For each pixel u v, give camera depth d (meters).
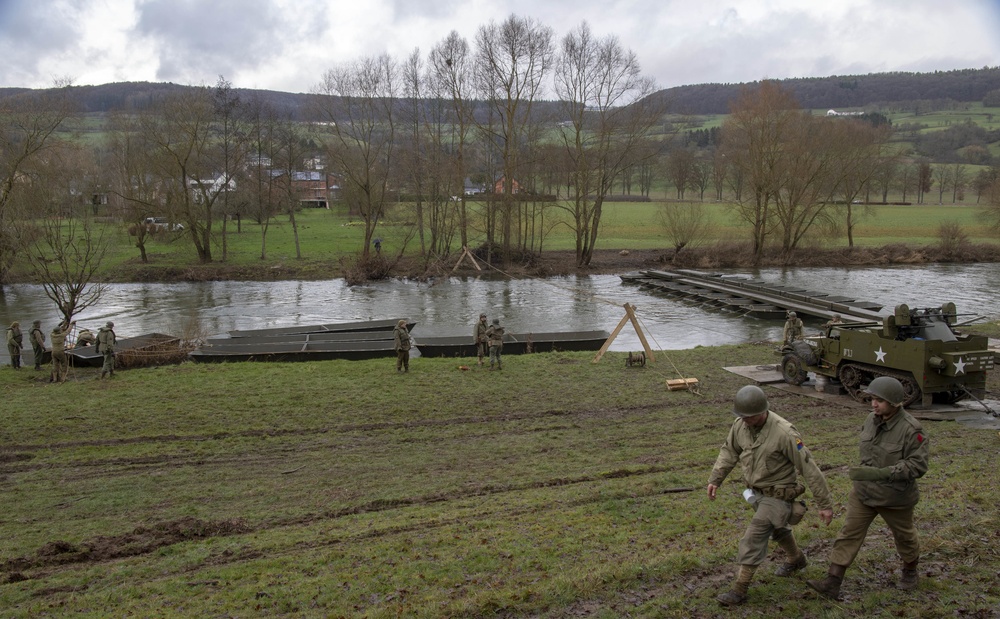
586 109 54.38
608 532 8.36
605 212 92.44
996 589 5.97
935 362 14.85
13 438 14.56
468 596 6.63
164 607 7.01
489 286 48.19
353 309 38.94
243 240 64.88
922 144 153.00
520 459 12.73
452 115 55.91
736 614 5.83
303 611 6.68
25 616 7.03
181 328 32.41
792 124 56.22
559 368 20.81
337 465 12.66
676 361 21.88
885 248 60.75
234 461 13.03
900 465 5.61
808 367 17.94
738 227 71.75
